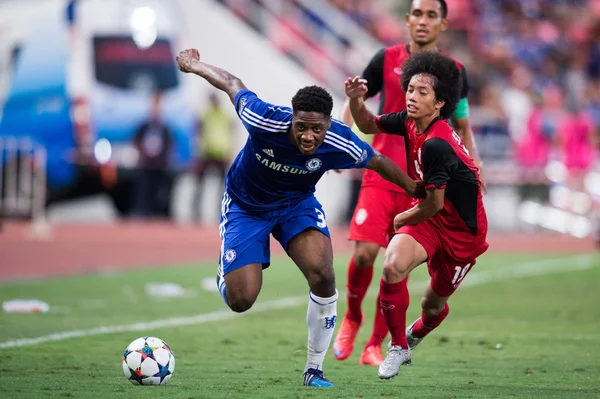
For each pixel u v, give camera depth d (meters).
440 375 22.67
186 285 44.53
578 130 85.75
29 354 24.80
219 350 26.47
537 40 103.62
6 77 72.06
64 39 72.31
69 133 71.81
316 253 20.12
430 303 21.97
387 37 100.31
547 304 40.62
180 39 76.31
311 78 83.25
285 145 19.23
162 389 19.39
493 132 88.56
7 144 67.94
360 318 26.23
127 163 73.56
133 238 67.75
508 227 85.06
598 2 108.44
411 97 20.23
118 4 73.62
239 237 20.45
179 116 74.75
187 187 76.69
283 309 37.31
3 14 73.38
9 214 67.88
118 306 36.66
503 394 19.58
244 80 81.31
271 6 94.69
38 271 48.78
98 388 19.42
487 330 32.03
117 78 73.25
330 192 78.69
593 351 27.17
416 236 20.81
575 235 85.19
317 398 18.53
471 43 101.69
